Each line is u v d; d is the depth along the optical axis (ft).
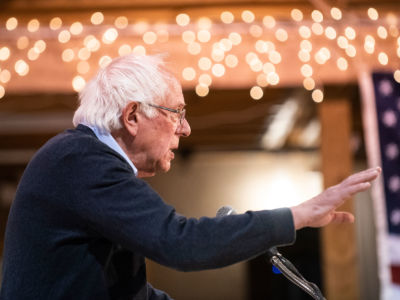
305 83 13.56
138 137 4.90
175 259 4.08
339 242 13.65
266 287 26.35
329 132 14.08
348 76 13.55
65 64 13.74
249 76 13.64
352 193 4.29
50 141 4.67
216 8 13.97
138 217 4.19
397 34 13.67
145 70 4.95
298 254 26.96
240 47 13.71
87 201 4.29
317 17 13.60
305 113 17.72
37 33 13.87
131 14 13.99
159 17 13.98
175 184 27.17
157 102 4.91
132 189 4.31
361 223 25.85
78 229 4.42
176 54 13.67
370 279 25.59
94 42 13.75
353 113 18.10
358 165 25.09
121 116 4.83
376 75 13.43
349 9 13.80
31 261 4.42
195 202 27.04
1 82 13.70
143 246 4.14
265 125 20.89
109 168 4.37
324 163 14.05
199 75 13.60
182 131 5.25
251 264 26.55
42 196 4.42
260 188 26.86
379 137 13.15
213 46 13.71
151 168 5.08
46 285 4.40
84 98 5.07
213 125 20.56
